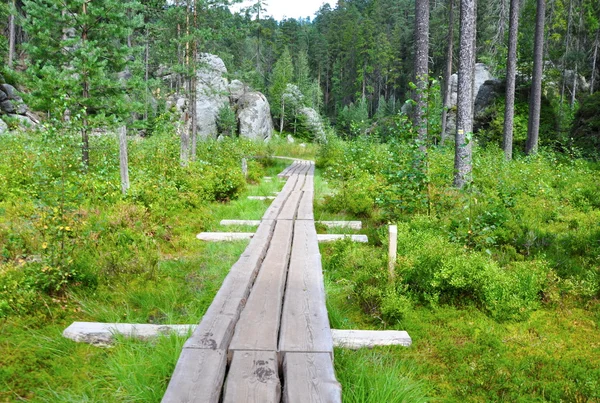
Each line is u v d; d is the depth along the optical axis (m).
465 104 11.48
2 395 3.28
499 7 28.55
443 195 8.31
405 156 8.77
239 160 19.00
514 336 4.57
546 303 5.34
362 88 80.56
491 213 7.31
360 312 5.08
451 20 27.05
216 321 3.79
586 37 37.66
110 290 5.46
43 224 5.39
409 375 3.67
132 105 13.14
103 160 10.73
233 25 19.77
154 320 4.72
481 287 5.24
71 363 3.78
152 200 9.27
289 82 67.06
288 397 2.67
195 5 18.72
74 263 5.56
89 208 7.98
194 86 19.70
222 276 5.95
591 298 5.42
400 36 72.75
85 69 12.28
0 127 18.86
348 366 3.62
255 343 3.41
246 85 45.81
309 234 7.59
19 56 36.34
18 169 10.21
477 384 3.62
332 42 86.56
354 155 16.39
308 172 20.83
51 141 8.16
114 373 3.45
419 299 5.42
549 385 3.65
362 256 6.42
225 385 2.80
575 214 9.34
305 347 3.36
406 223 7.56
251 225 8.98
